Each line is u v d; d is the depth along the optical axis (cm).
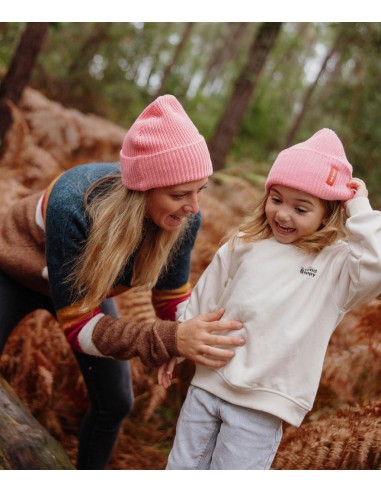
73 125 500
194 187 158
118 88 910
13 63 431
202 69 1550
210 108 1149
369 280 142
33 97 513
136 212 159
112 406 209
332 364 235
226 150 602
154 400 255
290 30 1062
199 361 159
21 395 255
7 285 198
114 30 866
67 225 164
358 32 639
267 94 1122
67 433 263
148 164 154
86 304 168
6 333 201
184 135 155
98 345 169
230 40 1377
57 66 829
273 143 1083
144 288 200
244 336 158
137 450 259
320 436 202
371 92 700
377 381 230
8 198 338
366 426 195
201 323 159
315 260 156
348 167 157
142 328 167
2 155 396
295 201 154
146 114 161
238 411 158
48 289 197
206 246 323
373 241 141
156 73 1100
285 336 153
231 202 424
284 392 154
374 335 240
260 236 164
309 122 1028
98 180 169
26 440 186
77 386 266
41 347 261
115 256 161
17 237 194
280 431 162
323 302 154
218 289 172
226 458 157
